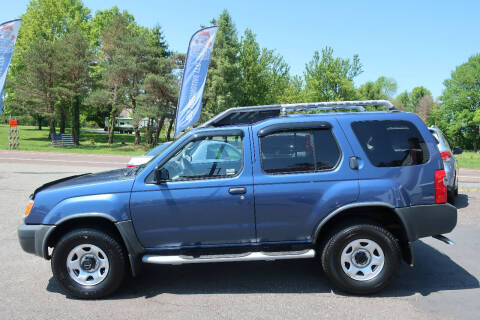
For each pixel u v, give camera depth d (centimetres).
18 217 738
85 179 433
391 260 379
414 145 398
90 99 3544
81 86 3712
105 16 4819
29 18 4453
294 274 450
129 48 3609
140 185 391
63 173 1405
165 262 376
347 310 351
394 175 389
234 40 3984
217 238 392
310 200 386
